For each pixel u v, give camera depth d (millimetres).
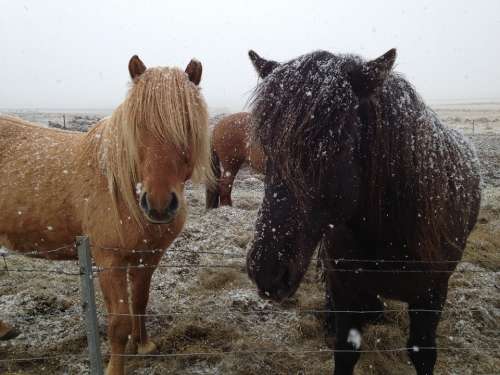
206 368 2857
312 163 1462
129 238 2422
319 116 1461
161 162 2125
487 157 10812
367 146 1688
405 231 1899
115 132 2377
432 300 2158
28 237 2785
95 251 2547
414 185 1819
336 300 2299
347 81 1584
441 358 2945
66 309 3531
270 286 1610
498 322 3396
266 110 1563
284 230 1562
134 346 3043
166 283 3930
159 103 2152
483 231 5340
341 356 2354
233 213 6051
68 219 2627
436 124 2139
